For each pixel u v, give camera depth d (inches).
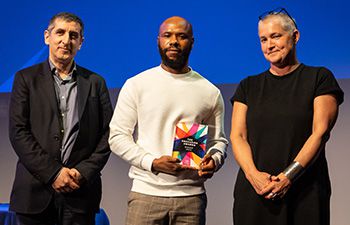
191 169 108.2
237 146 104.5
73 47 122.0
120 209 170.7
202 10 162.1
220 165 113.4
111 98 167.8
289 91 103.2
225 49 160.7
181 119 111.4
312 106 101.6
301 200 99.9
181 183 109.9
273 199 99.3
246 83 108.6
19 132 116.4
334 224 155.7
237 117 107.1
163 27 112.3
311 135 99.7
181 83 112.9
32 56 172.9
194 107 112.0
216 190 164.7
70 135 119.0
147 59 165.8
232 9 160.2
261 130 102.9
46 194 117.4
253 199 102.2
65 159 118.0
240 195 104.1
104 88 124.8
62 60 121.0
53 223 120.2
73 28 122.0
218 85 161.3
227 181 163.6
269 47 103.8
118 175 171.2
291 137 100.6
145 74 114.1
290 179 97.3
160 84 112.3
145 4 165.9
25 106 118.3
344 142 154.6
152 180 109.8
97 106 122.1
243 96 107.9
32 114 118.4
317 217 98.4
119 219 170.7
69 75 122.5
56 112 118.6
